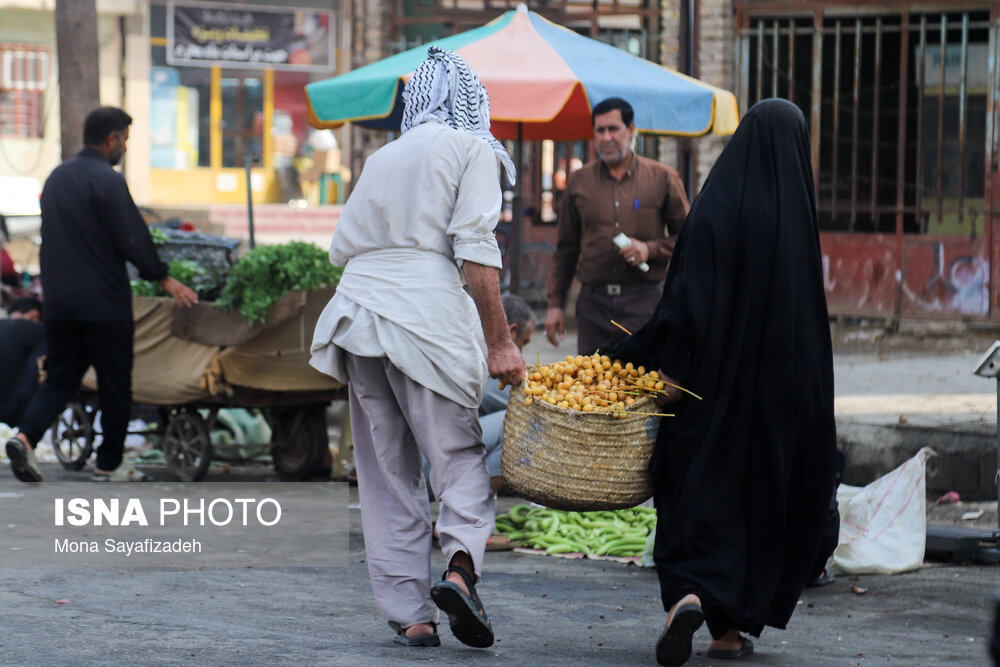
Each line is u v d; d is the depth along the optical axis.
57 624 7.33
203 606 8.03
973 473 12.07
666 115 13.12
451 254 7.04
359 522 11.31
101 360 12.77
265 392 13.27
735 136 7.05
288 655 6.78
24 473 12.86
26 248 32.06
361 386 7.12
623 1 26.48
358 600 8.40
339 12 43.81
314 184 44.09
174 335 13.16
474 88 7.29
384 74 13.18
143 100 42.53
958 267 23.30
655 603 8.55
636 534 10.29
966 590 9.00
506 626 7.77
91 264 12.55
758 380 6.85
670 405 7.03
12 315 15.09
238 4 43.06
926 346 22.52
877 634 7.79
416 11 26.34
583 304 12.32
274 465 14.20
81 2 18.78
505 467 7.15
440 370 6.89
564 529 10.52
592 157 27.73
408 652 6.93
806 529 7.00
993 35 22.92
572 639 7.47
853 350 21.95
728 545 6.80
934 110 25.00
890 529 9.62
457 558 6.91
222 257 15.62
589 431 6.89
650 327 7.04
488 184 6.98
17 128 41.75
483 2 26.08
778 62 25.77
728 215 6.86
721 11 24.28
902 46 23.53
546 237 27.20
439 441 6.98
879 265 23.88
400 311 6.89
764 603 6.82
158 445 15.55
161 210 38.09
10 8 41.31
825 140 27.33
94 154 12.80
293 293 12.94
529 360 18.56
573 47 13.75
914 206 25.77
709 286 6.81
